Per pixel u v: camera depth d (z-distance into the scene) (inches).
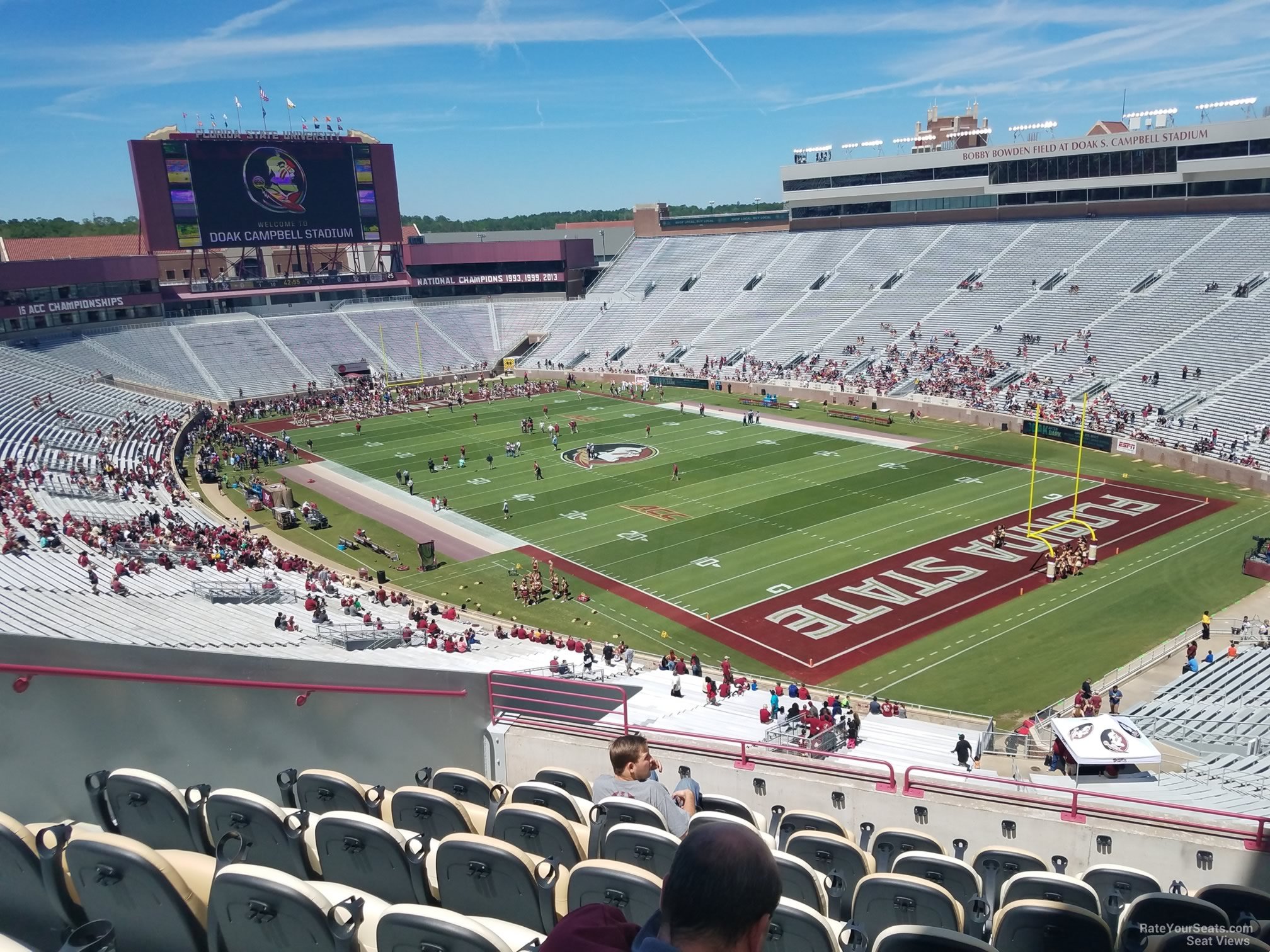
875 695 1155.3
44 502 1651.1
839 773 515.2
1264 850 415.2
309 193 3412.9
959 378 2790.4
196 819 225.1
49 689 227.8
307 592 1379.2
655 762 293.6
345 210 3491.6
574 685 548.1
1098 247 3048.7
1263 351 2305.6
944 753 829.2
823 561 1615.4
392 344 3858.3
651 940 90.3
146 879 162.9
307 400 3253.0
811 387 3034.0
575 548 1745.8
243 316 3683.6
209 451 2417.6
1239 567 1496.1
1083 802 500.7
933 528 1754.4
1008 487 1993.1
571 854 248.5
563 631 1391.5
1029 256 3191.4
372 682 344.5
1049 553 1544.0
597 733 464.1
